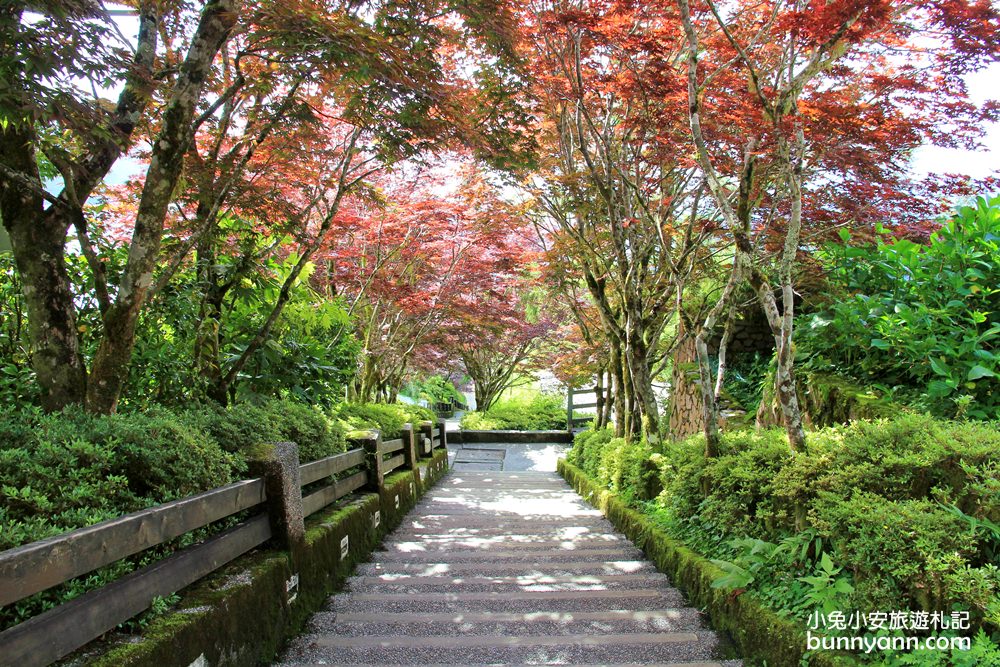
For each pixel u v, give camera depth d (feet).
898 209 17.99
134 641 6.43
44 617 5.45
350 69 11.82
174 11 12.53
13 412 8.83
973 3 11.66
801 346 18.15
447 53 19.89
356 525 14.75
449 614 11.14
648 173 22.39
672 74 16.31
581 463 31.86
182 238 15.55
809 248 19.44
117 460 8.02
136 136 13.23
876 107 13.12
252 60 15.34
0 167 8.77
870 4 10.22
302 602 10.77
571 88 17.88
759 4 15.26
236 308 16.87
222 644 7.79
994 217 15.06
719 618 10.26
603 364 33.88
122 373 10.22
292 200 23.59
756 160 15.88
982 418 12.78
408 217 26.68
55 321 9.92
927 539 7.21
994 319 14.64
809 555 9.29
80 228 9.84
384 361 37.27
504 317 36.73
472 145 15.39
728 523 11.43
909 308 15.25
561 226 24.31
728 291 13.17
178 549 8.30
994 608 6.33
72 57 8.62
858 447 9.54
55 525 6.53
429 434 33.12
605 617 10.85
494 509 23.70
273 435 12.50
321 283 30.04
